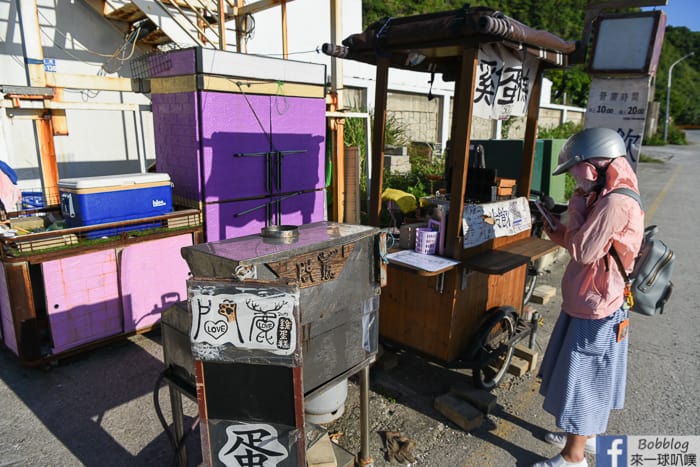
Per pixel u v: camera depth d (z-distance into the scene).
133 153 7.36
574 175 2.62
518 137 18.58
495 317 3.51
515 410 3.41
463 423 3.15
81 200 3.83
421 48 3.15
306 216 5.70
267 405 1.98
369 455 2.75
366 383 2.62
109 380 3.69
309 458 2.58
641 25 3.85
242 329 1.89
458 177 3.13
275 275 2.06
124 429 3.12
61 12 6.38
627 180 2.51
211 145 4.61
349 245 2.34
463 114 3.04
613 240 2.47
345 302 2.36
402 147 10.88
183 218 4.43
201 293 1.88
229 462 2.07
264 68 4.91
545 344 4.43
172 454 2.89
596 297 2.54
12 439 3.00
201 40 6.58
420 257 3.27
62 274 3.69
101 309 3.95
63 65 6.48
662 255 2.62
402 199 4.42
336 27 6.20
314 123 5.56
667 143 36.06
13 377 3.71
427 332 3.47
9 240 3.45
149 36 6.93
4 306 3.74
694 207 10.80
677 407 3.45
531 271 4.58
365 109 11.50
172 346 2.32
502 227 3.60
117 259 3.99
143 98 7.20
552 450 3.00
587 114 4.29
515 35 2.85
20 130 6.16
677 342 4.49
